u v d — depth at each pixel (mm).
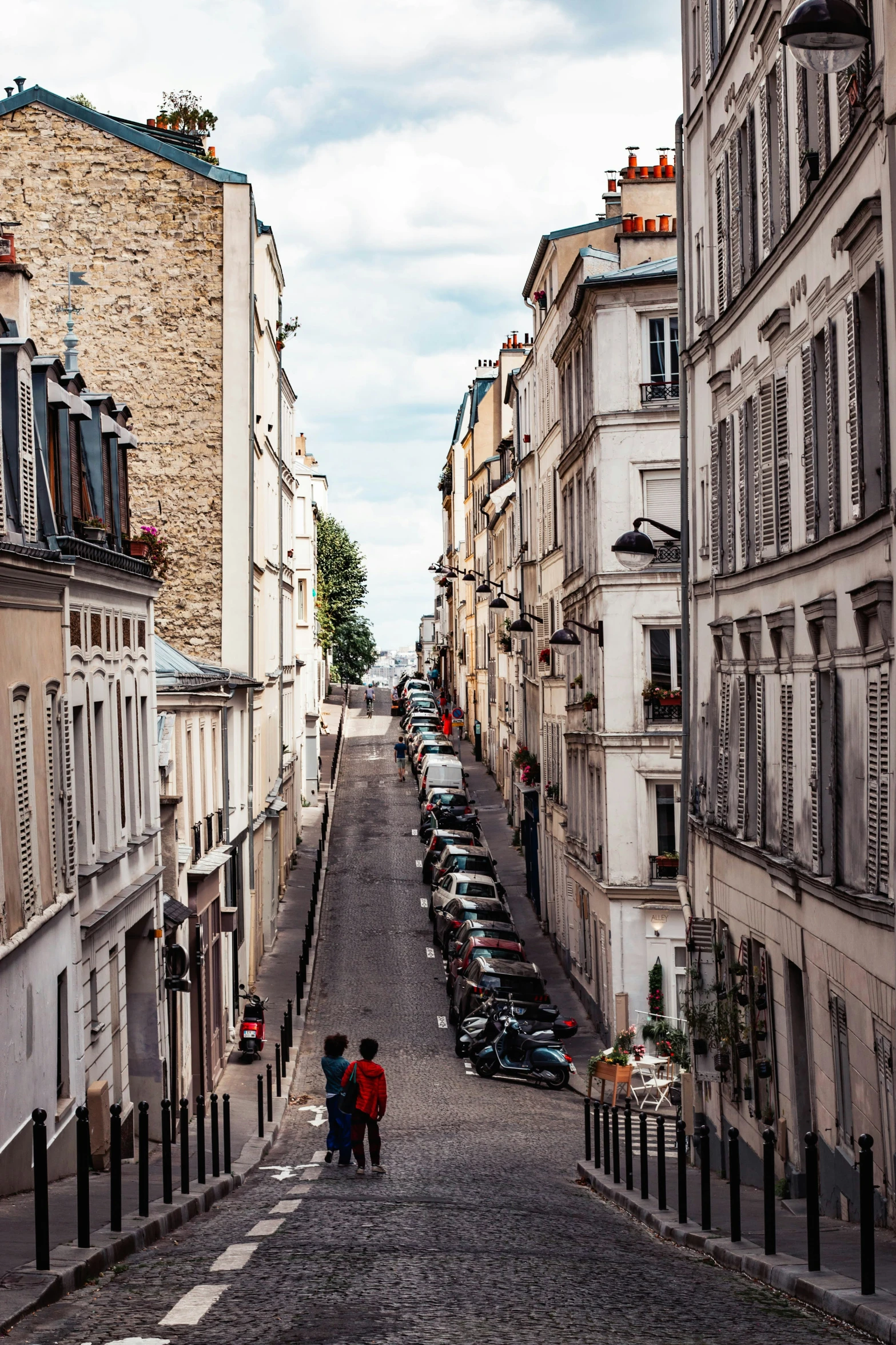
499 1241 13008
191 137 44031
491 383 93875
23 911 15969
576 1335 8711
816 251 16641
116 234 38281
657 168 43500
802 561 17547
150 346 38344
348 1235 13180
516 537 63125
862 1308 9023
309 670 74625
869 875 14555
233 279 38312
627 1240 14117
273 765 48188
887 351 13891
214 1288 10188
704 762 24828
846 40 11211
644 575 35000
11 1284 9820
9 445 17016
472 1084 30219
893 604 13664
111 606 21922
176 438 38438
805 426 17422
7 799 15594
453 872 48219
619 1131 23062
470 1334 8672
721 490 23062
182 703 28234
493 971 34406
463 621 105562
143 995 23531
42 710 17406
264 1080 31484
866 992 14766
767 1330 9039
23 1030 15797
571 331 39250
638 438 35031
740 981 21438
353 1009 37719
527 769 52375
